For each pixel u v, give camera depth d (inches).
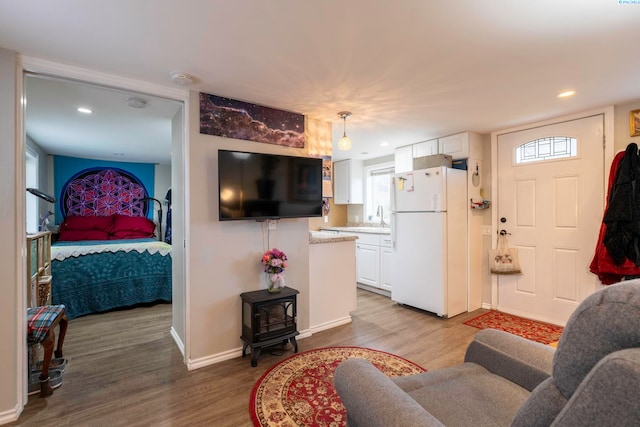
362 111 114.0
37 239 105.0
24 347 73.0
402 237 151.6
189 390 81.2
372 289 184.5
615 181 104.8
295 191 107.8
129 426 67.5
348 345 108.2
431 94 97.3
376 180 217.2
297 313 114.6
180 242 104.7
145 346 109.0
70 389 81.7
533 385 49.1
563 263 124.2
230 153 94.9
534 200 132.4
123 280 150.6
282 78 85.3
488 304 149.2
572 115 119.1
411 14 57.3
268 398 77.0
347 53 72.1
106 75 82.2
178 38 65.5
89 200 202.1
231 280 101.0
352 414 38.3
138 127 129.2
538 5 55.0
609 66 78.9
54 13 56.3
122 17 57.8
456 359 97.1
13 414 69.2
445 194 135.4
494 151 144.9
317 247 122.7
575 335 27.5
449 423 41.9
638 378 20.6
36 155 159.0
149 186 220.4
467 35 64.6
